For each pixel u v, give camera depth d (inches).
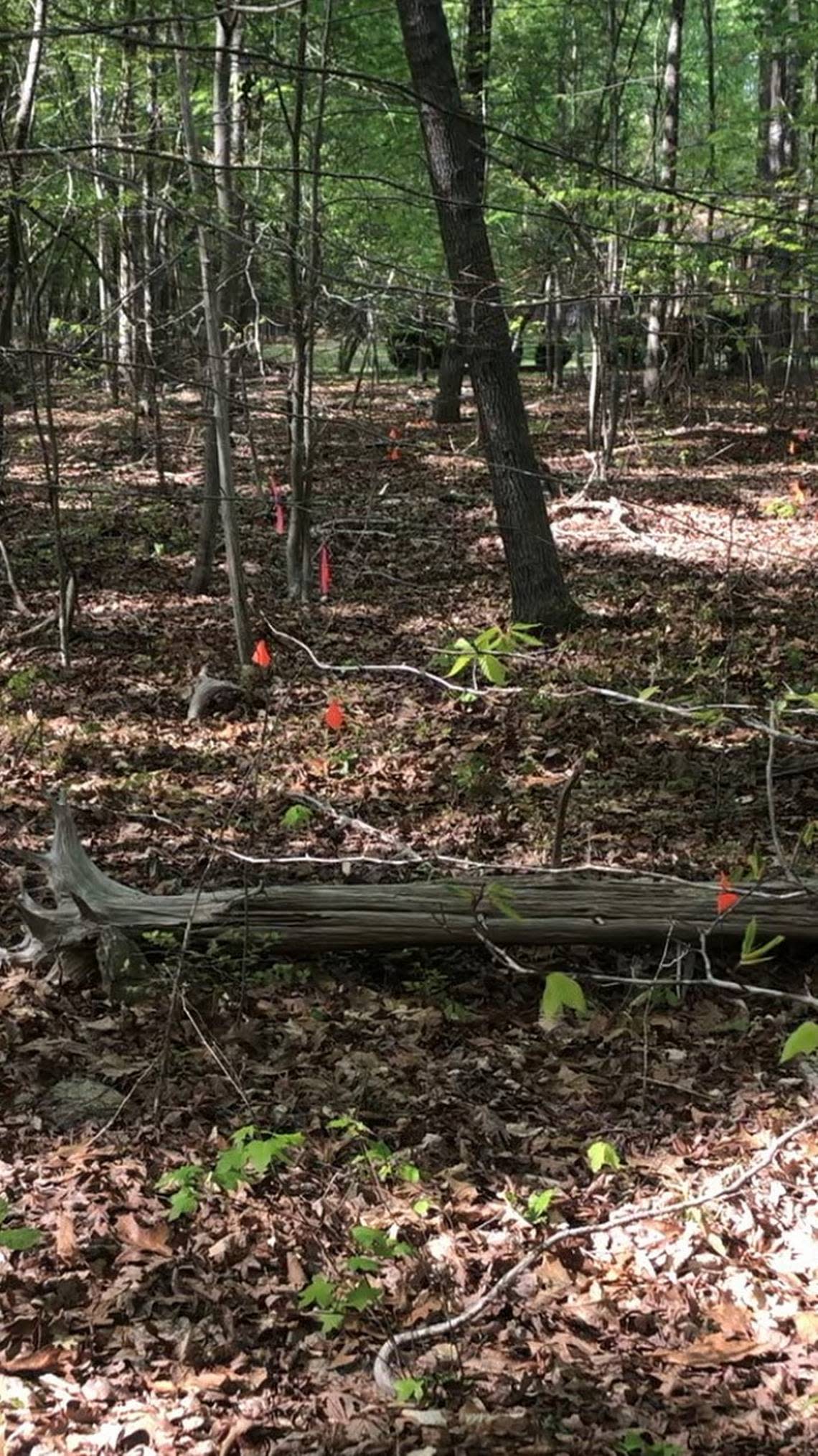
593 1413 126.3
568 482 185.5
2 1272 141.9
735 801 276.5
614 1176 165.8
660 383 875.4
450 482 658.2
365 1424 123.3
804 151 795.4
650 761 304.3
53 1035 192.5
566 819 270.2
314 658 142.9
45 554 513.0
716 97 1170.0
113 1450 119.0
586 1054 196.1
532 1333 138.2
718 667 364.2
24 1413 122.5
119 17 385.1
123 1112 174.4
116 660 394.3
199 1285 142.4
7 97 478.3
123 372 479.5
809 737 310.5
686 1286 145.9
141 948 211.3
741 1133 173.9
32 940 210.4
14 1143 166.7
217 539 545.3
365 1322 139.0
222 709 351.3
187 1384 128.0
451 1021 202.8
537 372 1212.5
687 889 212.1
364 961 221.5
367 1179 162.7
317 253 301.0
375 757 314.0
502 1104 182.1
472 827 268.8
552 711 338.3
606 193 459.8
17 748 315.0
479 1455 120.1
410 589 480.7
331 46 442.9
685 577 482.3
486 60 632.4
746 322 734.5
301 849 262.7
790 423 791.7
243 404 207.6
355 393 671.1
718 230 556.1
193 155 342.0
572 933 209.6
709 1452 121.0
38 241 565.9
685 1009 206.1
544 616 411.5
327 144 523.2
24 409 801.6
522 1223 156.1
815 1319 139.2
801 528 551.8
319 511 566.9
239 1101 178.5
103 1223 150.9
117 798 286.7
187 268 528.4
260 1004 203.6
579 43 772.0
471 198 358.3
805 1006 202.1
